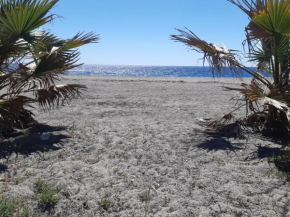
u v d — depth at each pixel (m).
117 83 19.98
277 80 5.76
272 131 6.13
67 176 4.14
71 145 5.46
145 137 6.09
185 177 4.20
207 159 4.89
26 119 6.70
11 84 5.32
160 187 3.89
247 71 5.91
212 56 5.68
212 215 3.25
